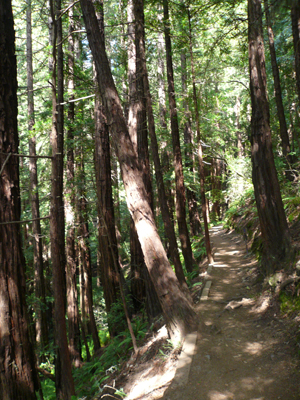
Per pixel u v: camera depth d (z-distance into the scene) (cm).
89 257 1213
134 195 564
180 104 1478
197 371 416
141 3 706
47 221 1590
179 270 688
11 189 571
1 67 571
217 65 1217
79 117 1113
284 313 500
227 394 363
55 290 547
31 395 556
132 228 1048
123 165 568
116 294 977
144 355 570
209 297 682
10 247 562
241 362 421
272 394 350
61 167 625
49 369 1069
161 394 398
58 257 552
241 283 736
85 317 1345
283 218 616
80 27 1102
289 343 429
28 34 1265
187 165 1708
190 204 1775
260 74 643
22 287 574
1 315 544
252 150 661
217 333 508
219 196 1315
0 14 574
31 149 1248
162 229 1222
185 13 945
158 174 706
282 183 955
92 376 741
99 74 580
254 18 640
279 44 1232
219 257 1055
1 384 532
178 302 538
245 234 1156
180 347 495
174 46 1024
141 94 866
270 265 613
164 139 1551
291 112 1547
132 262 1045
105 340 1335
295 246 580
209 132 1606
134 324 883
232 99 2492
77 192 1076
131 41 984
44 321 1220
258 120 647
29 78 1265
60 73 668
